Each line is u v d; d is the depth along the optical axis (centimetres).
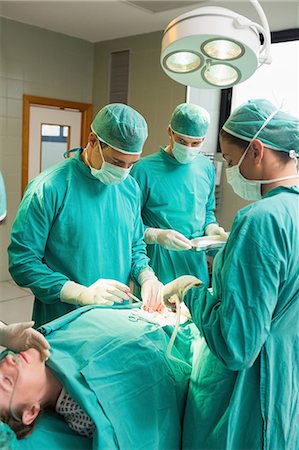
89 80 422
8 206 383
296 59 310
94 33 385
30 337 116
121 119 148
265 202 97
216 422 107
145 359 122
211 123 356
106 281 153
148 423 110
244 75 118
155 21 336
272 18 290
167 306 139
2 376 107
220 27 102
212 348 97
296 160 106
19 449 99
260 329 91
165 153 222
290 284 97
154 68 369
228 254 97
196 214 225
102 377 113
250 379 103
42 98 387
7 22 351
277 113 104
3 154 371
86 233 158
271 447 102
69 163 161
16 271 152
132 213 178
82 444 106
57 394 115
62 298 150
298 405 107
